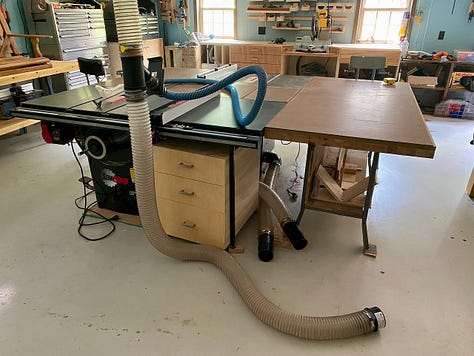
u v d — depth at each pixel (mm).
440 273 1957
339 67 5117
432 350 1517
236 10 5676
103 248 2141
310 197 2248
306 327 1556
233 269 1873
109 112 1887
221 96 2342
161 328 1614
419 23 4941
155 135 1846
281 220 2225
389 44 5195
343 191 2271
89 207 2539
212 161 1842
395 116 1948
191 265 2008
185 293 1812
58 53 4199
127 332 1593
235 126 1748
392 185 2930
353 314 1601
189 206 2039
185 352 1506
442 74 4930
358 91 2584
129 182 2299
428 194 2799
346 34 5344
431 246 2182
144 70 1566
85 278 1904
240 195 2105
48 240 2205
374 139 1594
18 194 2742
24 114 2045
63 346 1526
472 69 4773
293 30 5570
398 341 1559
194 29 6012
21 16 4184
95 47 4660
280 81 2963
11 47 3594
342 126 1766
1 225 2342
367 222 2424
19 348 1515
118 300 1764
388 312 1704
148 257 2068
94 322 1641
